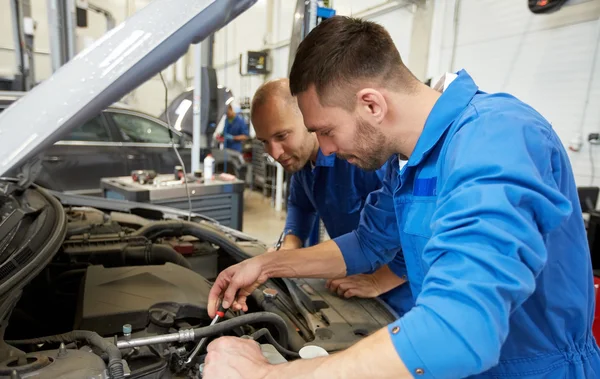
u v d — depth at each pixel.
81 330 0.83
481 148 0.57
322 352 0.77
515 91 3.18
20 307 1.09
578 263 0.71
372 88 0.68
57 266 1.20
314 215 1.75
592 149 2.74
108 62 0.52
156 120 4.11
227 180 3.07
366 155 0.77
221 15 0.55
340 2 4.68
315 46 0.70
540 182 0.53
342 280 1.22
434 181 0.74
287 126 1.26
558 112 2.91
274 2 5.82
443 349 0.49
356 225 1.49
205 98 3.45
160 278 1.04
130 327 0.80
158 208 2.01
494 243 0.50
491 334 0.48
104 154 3.78
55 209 1.19
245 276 0.99
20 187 1.09
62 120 0.52
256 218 4.66
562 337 0.73
